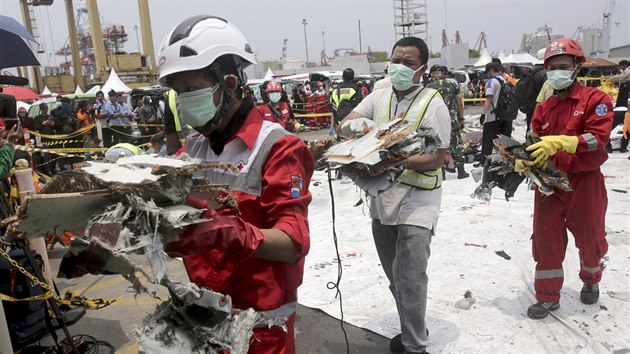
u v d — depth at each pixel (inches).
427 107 104.4
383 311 141.9
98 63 1195.3
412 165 99.6
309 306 146.6
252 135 56.1
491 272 162.1
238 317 48.3
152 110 537.3
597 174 125.8
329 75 967.0
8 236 40.3
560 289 132.7
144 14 1251.2
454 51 1533.0
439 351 117.5
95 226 36.6
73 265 37.3
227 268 58.0
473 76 962.7
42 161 401.1
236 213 51.1
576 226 127.7
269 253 49.6
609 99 116.9
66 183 42.5
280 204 53.0
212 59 54.2
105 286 176.1
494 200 247.3
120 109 547.2
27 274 107.3
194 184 46.4
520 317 132.1
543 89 166.2
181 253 41.9
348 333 131.5
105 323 146.8
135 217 38.7
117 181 39.4
